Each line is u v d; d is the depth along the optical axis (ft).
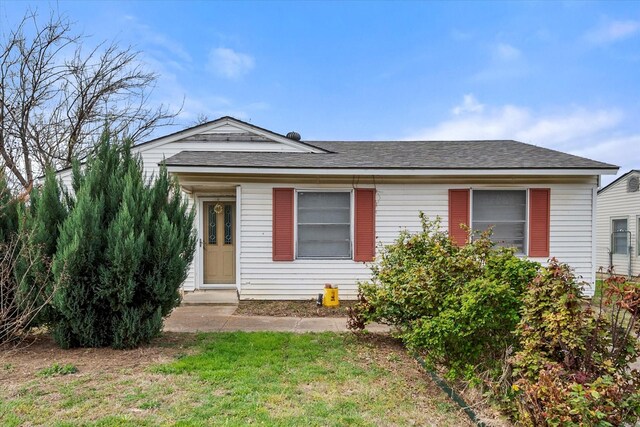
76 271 14.43
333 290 24.82
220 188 27.58
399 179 26.81
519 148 32.32
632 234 47.78
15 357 14.33
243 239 26.45
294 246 26.55
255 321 20.93
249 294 26.48
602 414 6.97
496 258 12.49
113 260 14.60
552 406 7.52
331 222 26.96
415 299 13.60
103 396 10.86
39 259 14.51
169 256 15.66
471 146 34.12
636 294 8.75
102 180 16.15
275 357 14.49
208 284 28.58
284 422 9.48
